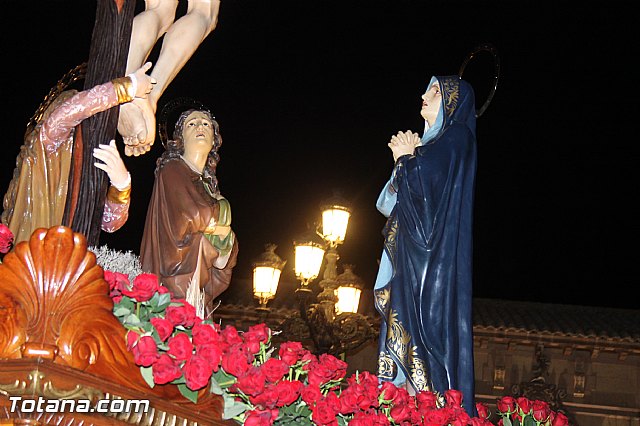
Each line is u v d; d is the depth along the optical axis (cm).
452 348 622
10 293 404
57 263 410
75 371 396
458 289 644
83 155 511
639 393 1817
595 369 1834
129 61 566
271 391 459
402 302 634
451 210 653
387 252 654
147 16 584
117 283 446
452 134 672
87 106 502
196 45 600
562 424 632
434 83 707
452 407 541
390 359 626
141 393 416
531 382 1809
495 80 711
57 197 512
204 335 446
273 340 1302
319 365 498
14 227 506
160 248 585
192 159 614
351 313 1106
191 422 434
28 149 513
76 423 397
